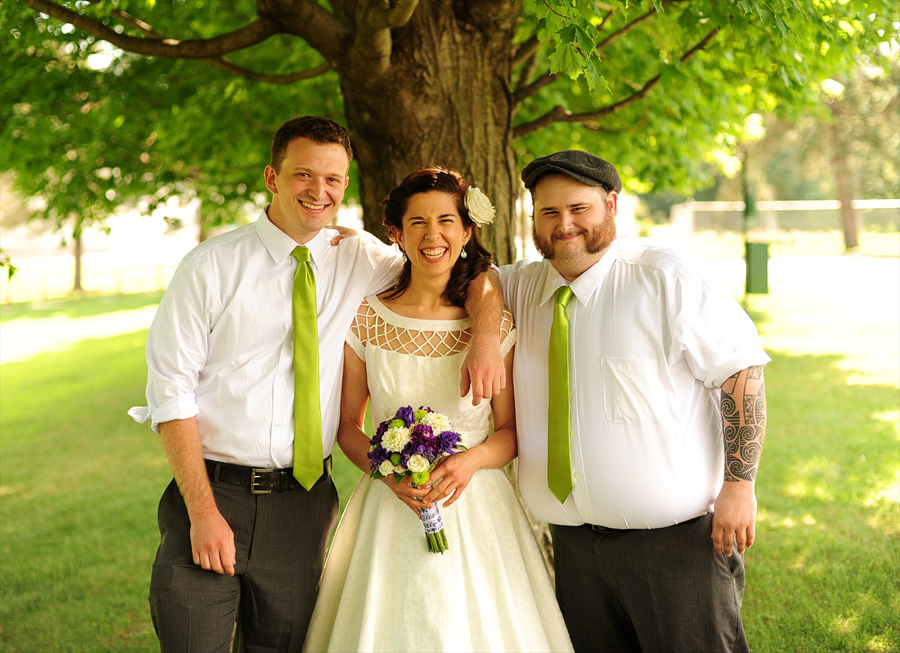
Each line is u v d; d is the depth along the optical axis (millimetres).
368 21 2926
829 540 4113
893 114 22969
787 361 8953
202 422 2240
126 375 11117
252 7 5762
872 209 21531
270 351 2234
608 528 2240
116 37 3457
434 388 2295
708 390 2254
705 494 2203
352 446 2354
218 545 2107
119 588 4121
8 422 8578
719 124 5855
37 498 5832
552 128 6449
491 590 2229
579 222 2125
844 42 3871
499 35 3398
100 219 7684
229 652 2189
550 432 2199
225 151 6871
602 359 2172
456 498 2176
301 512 2254
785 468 5355
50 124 6242
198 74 6238
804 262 19469
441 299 2344
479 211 2164
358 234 2484
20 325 18750
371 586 2203
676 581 2170
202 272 2191
